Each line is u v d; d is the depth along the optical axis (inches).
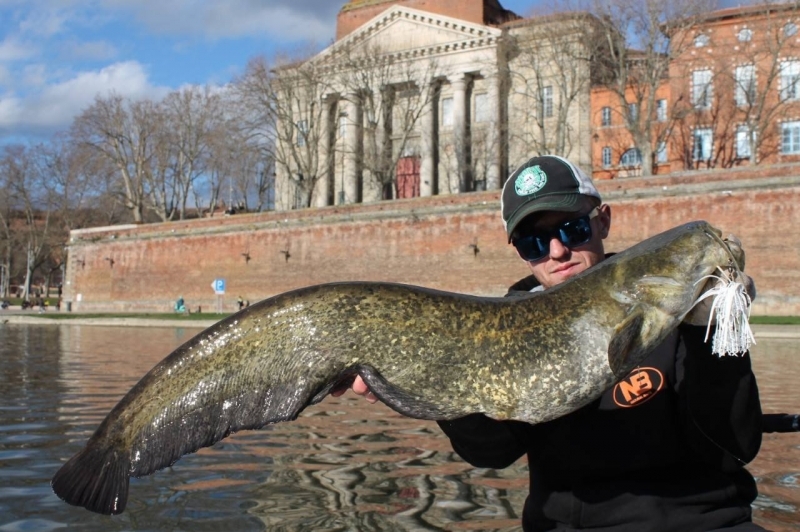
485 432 137.3
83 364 765.3
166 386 127.3
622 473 128.6
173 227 2176.4
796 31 1840.6
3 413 437.1
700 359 120.1
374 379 124.6
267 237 1996.8
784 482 272.5
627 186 1485.0
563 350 123.7
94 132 2672.2
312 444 351.9
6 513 237.3
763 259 1362.0
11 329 1615.4
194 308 2111.2
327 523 225.6
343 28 2886.3
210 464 307.1
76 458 126.0
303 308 127.1
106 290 2310.5
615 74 1873.8
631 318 120.6
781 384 574.9
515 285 163.2
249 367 126.4
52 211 3516.2
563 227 140.3
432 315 126.6
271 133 2283.5
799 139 1852.9
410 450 338.0
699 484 127.4
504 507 243.6
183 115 2696.9
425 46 2443.4
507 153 2298.2
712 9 1711.4
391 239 1797.5
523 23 2070.6
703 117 1939.0
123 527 222.5
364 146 2329.0
